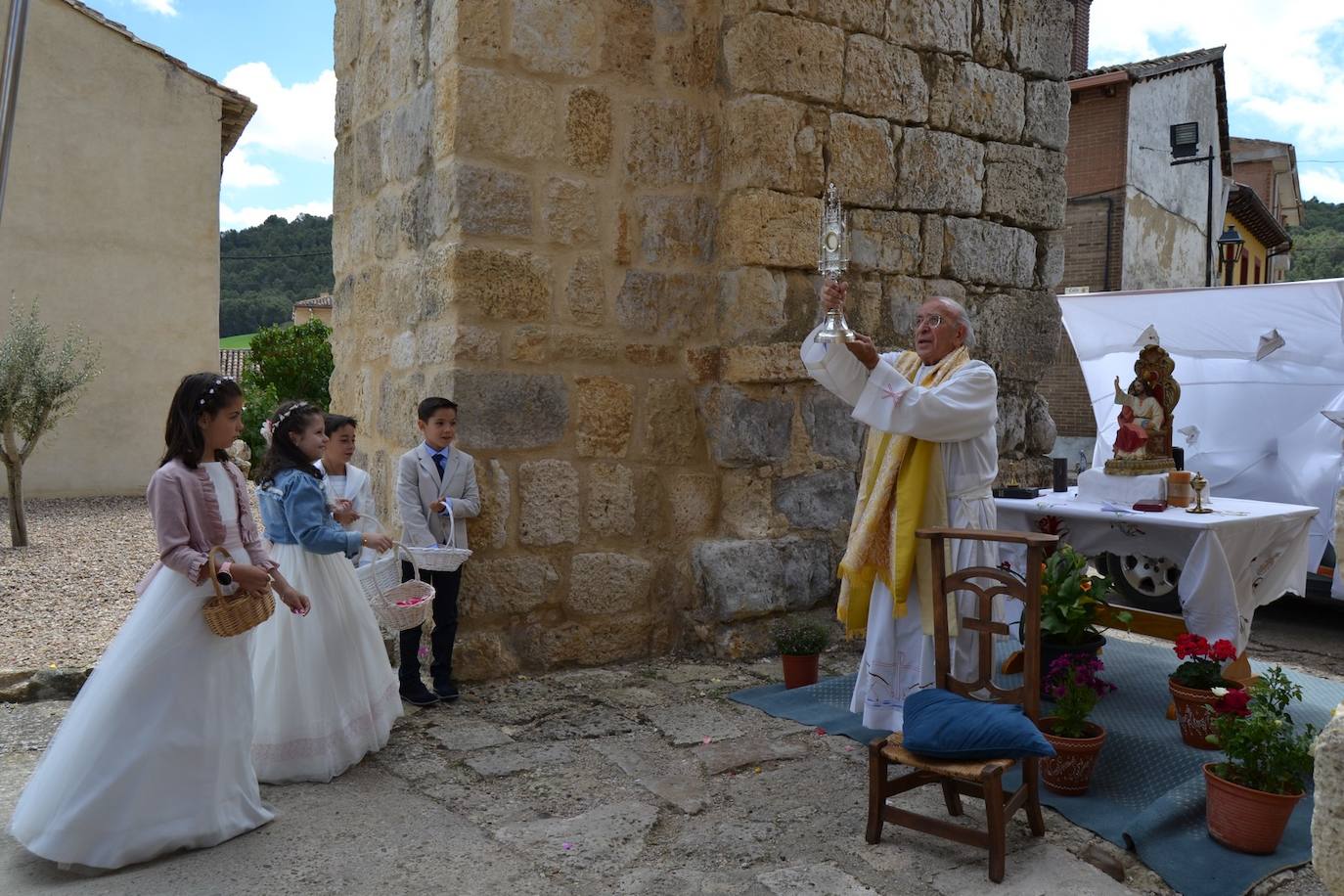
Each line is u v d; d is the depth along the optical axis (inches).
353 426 178.4
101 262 578.2
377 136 247.1
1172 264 740.7
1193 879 125.6
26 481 563.2
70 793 120.8
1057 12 269.9
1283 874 126.9
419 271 219.0
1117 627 195.9
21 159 556.7
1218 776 134.5
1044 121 268.8
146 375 591.8
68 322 570.6
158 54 590.2
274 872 121.9
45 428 408.5
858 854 131.0
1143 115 678.5
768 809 145.3
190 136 600.7
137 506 537.0
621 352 221.0
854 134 234.5
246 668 134.3
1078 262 685.3
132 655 125.0
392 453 234.1
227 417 130.4
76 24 568.1
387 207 240.2
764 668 217.0
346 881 120.1
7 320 555.5
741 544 223.5
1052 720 151.7
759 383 225.3
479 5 201.3
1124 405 201.6
